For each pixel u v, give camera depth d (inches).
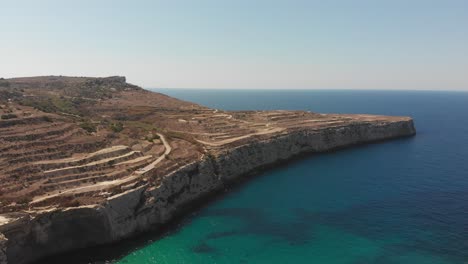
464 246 2176.4
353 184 3526.1
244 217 2711.6
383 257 2074.3
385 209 2812.5
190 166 3048.7
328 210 2827.3
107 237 2170.3
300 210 2839.6
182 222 2615.7
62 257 2048.5
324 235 2381.9
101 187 2331.4
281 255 2128.4
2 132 2760.8
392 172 3966.5
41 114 3444.9
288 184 3567.9
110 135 3356.3
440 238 2287.2
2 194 2107.5
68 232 2091.5
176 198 2760.8
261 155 4178.2
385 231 2413.9
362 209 2827.3
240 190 3385.8
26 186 2236.7
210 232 2445.9
